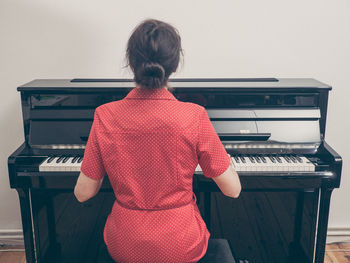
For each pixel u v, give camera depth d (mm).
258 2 2479
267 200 2295
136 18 2504
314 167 1975
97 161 1312
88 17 2494
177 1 2479
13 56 2533
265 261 2391
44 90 2105
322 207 2088
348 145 2719
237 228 2350
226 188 1356
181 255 1332
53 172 1979
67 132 2107
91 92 2121
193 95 2135
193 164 1295
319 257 2201
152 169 1267
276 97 2143
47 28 2500
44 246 2342
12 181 1984
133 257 1330
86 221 2338
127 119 1256
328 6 2477
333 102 2648
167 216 1312
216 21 2512
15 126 2664
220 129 2102
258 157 2074
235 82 2350
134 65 1219
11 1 2443
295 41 2543
